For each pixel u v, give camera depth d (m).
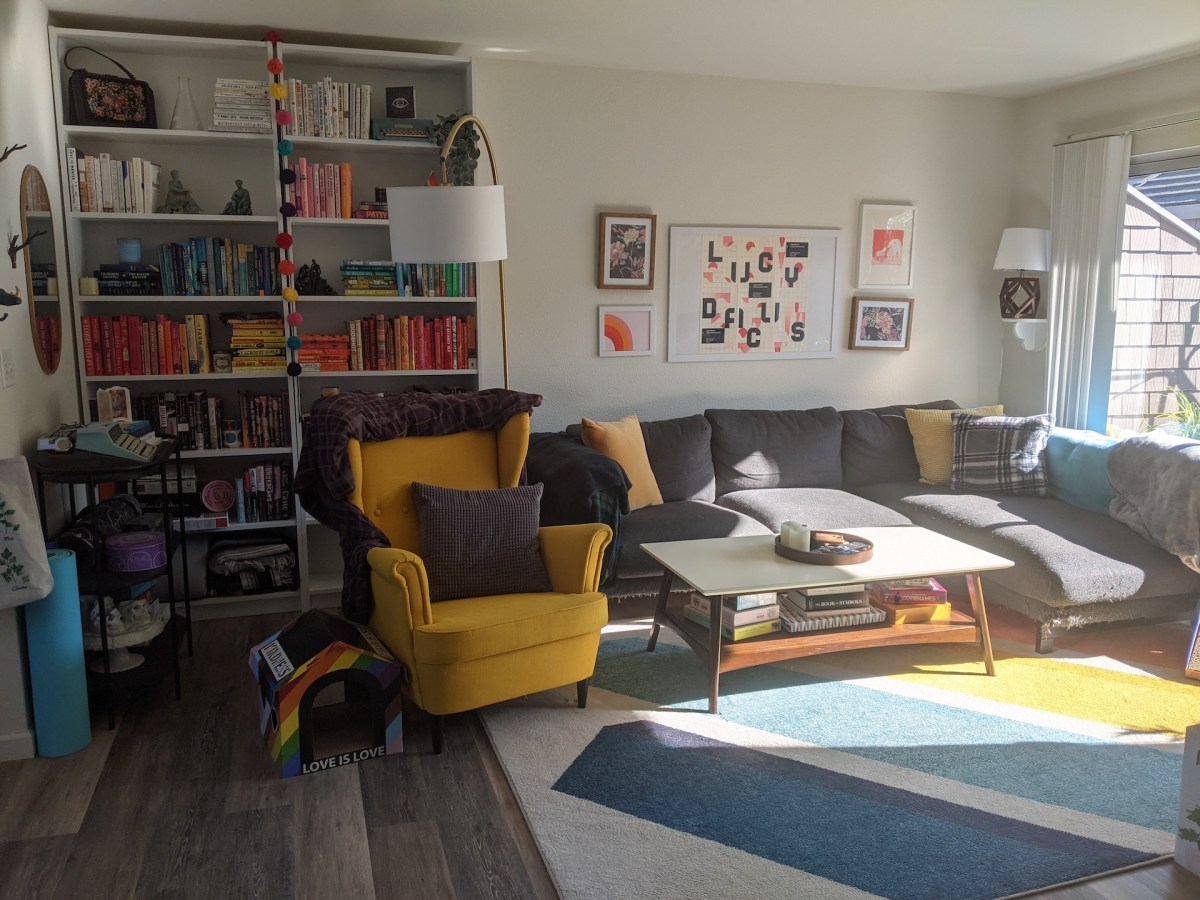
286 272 3.83
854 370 5.18
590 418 4.72
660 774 2.62
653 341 4.76
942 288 5.26
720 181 4.73
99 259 3.93
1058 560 3.47
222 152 4.01
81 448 2.92
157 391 4.07
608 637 3.71
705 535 3.89
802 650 3.10
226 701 3.14
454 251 3.31
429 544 3.05
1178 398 4.43
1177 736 2.89
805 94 4.80
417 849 2.29
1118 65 4.43
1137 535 3.74
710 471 4.49
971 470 4.48
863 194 5.00
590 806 2.45
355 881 2.15
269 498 4.00
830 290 5.04
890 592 3.31
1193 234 4.30
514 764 2.68
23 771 2.65
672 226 4.68
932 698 3.15
